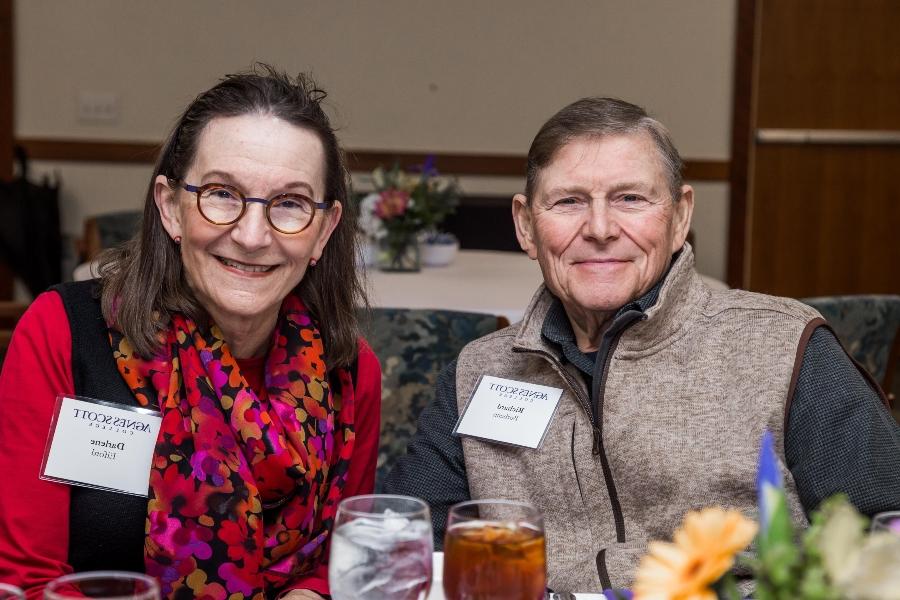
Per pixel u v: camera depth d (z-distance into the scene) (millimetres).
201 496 1453
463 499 1736
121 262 1558
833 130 6570
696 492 1552
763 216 6617
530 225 1743
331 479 1615
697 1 6320
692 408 1578
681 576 753
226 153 1441
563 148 1631
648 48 6340
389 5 6250
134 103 6191
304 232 1478
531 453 1648
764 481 797
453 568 1038
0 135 6164
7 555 1407
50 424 1454
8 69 6113
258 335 1571
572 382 1644
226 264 1472
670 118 6402
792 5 6461
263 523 1510
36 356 1490
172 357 1515
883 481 1468
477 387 1726
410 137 6336
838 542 727
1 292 6203
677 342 1612
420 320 2344
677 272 1605
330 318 1666
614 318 1614
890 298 2592
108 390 1493
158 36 6160
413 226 3820
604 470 1607
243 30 6203
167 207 1513
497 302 3160
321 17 6230
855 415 1507
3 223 5848
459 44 6293
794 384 1542
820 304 2496
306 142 1479
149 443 1470
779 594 737
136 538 1472
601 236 1593
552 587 1598
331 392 1669
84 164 6215
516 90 6336
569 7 6297
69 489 1458
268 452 1489
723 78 6379
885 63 6531
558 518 1644
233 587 1458
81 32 6125
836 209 6645
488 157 6352
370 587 1029
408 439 2336
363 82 6289
